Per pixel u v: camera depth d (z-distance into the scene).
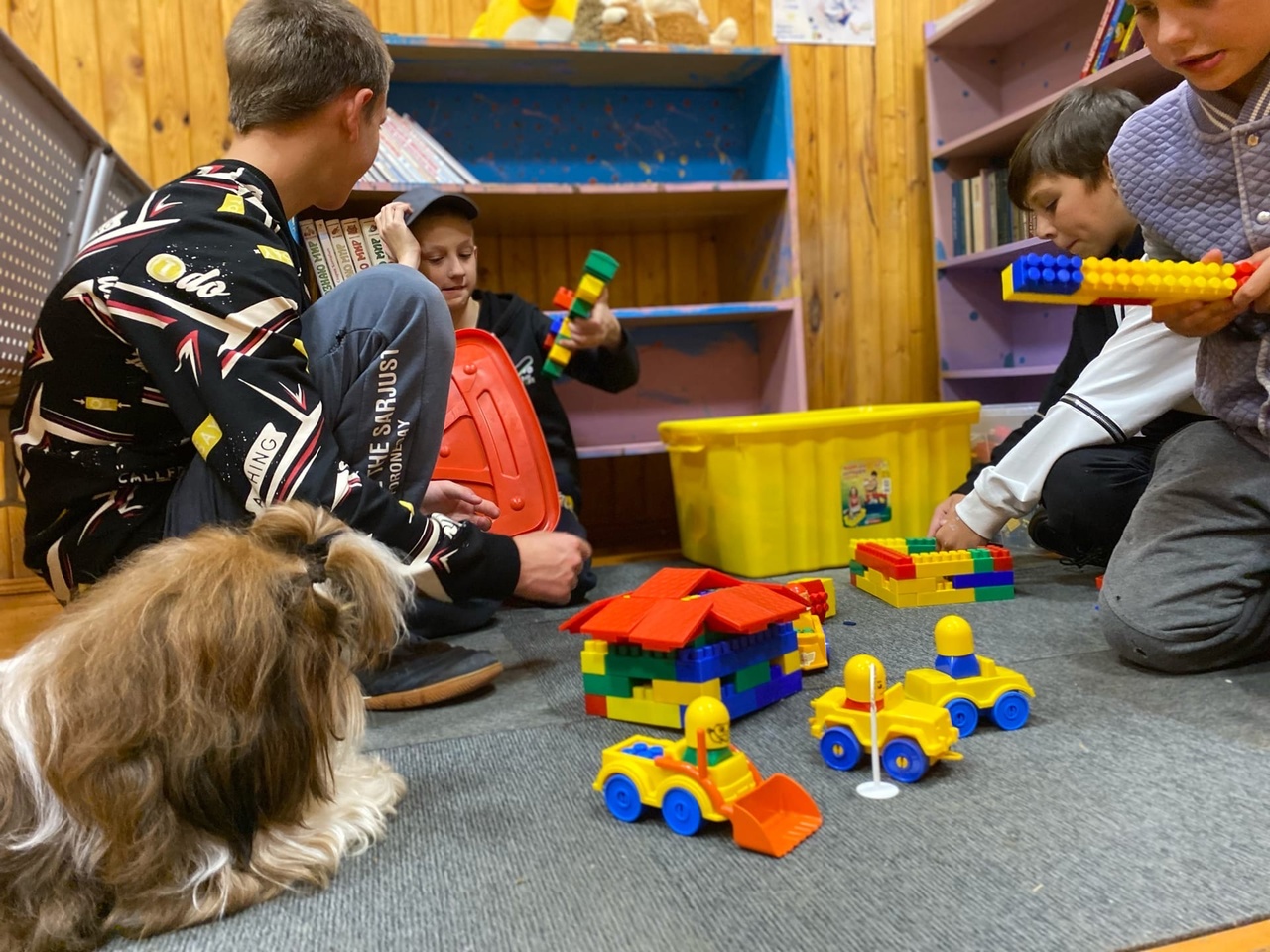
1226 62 0.89
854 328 2.65
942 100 2.58
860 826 0.73
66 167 1.49
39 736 0.60
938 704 0.89
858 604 1.49
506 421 1.62
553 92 2.44
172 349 0.87
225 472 0.87
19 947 0.59
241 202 0.95
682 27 2.28
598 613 1.03
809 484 1.84
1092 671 1.08
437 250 1.77
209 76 2.19
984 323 2.64
